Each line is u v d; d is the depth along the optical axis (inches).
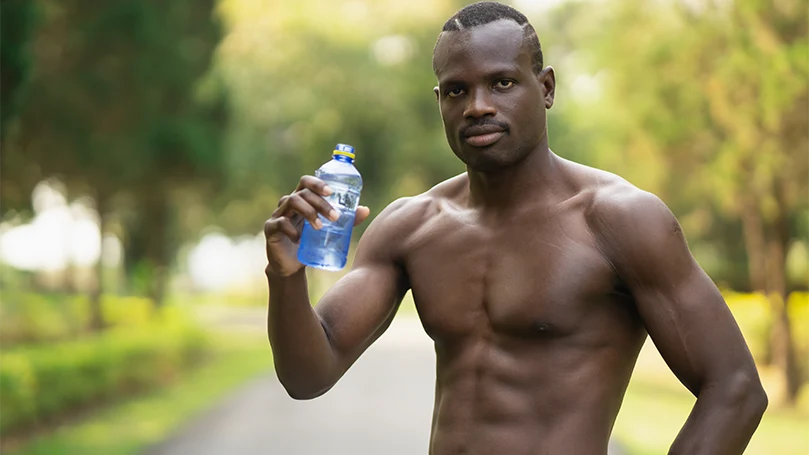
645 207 120.2
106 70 843.4
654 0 695.1
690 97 657.0
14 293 1078.4
